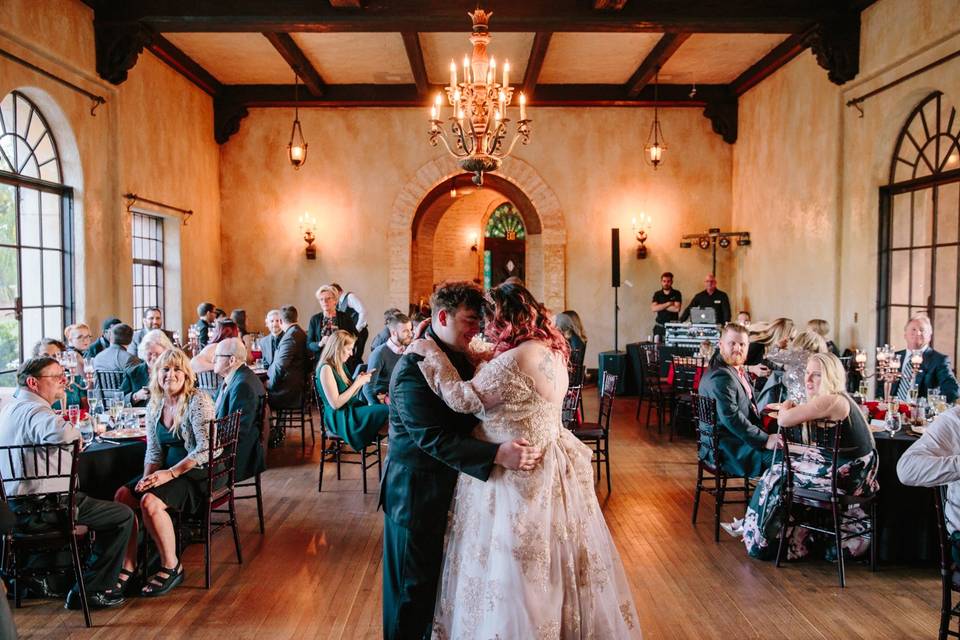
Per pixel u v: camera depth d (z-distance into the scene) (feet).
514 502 7.84
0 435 11.60
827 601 11.64
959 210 20.10
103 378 19.16
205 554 12.32
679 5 23.66
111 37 23.57
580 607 8.04
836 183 25.25
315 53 30.07
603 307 36.35
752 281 33.55
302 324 35.81
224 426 12.94
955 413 9.57
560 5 23.61
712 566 13.17
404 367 8.36
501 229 57.57
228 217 35.60
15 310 20.38
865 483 12.56
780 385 18.11
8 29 18.80
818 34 23.99
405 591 8.38
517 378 7.87
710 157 35.94
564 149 35.91
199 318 29.53
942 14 19.36
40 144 21.43
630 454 21.86
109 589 11.49
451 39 28.43
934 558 13.06
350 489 18.29
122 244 24.90
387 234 35.70
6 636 7.27
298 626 10.84
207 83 32.83
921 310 21.88
